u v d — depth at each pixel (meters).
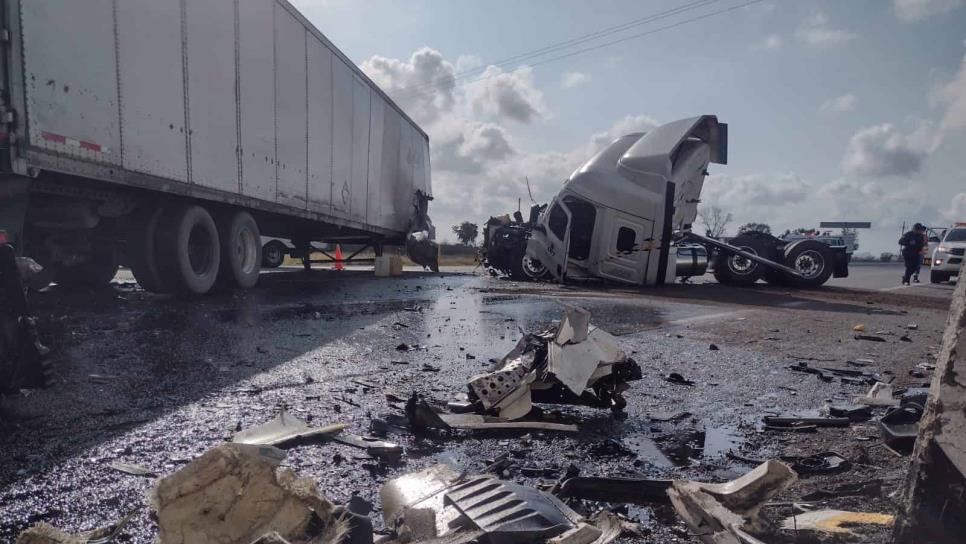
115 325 6.06
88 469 2.48
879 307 10.30
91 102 6.34
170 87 7.65
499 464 2.66
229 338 5.69
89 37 6.30
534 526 1.63
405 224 19.38
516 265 15.94
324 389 3.96
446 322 7.51
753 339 6.57
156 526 1.97
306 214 11.84
